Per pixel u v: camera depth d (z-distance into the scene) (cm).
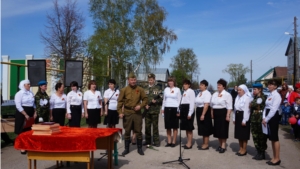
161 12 3062
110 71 2305
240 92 747
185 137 1030
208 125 823
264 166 663
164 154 774
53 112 825
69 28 2506
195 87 5588
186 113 829
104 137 601
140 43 3053
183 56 7300
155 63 3066
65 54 2480
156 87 873
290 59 5241
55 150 525
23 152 767
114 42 2775
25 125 747
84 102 864
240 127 748
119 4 2911
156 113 862
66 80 1189
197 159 726
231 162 698
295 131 971
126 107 756
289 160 718
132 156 746
